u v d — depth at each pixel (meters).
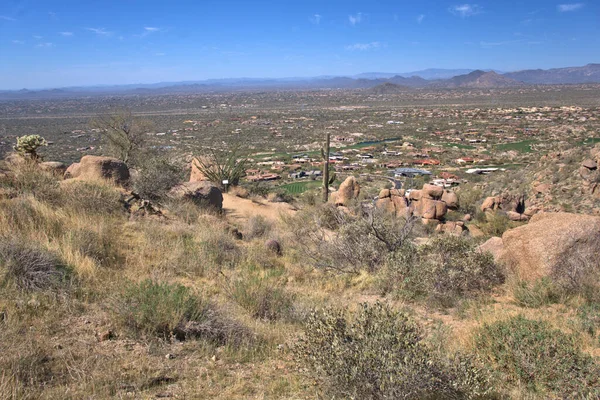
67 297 4.78
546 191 24.30
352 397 3.04
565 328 4.79
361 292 6.95
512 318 4.62
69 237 6.23
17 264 4.91
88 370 3.50
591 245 6.34
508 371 3.97
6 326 3.90
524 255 6.75
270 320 5.36
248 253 8.33
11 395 2.98
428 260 7.07
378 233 8.55
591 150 24.77
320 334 3.58
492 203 18.97
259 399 3.35
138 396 3.24
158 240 7.70
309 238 10.14
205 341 4.31
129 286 5.00
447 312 5.91
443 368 3.32
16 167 8.98
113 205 9.05
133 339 4.18
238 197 17.30
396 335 3.38
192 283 6.23
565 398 3.51
